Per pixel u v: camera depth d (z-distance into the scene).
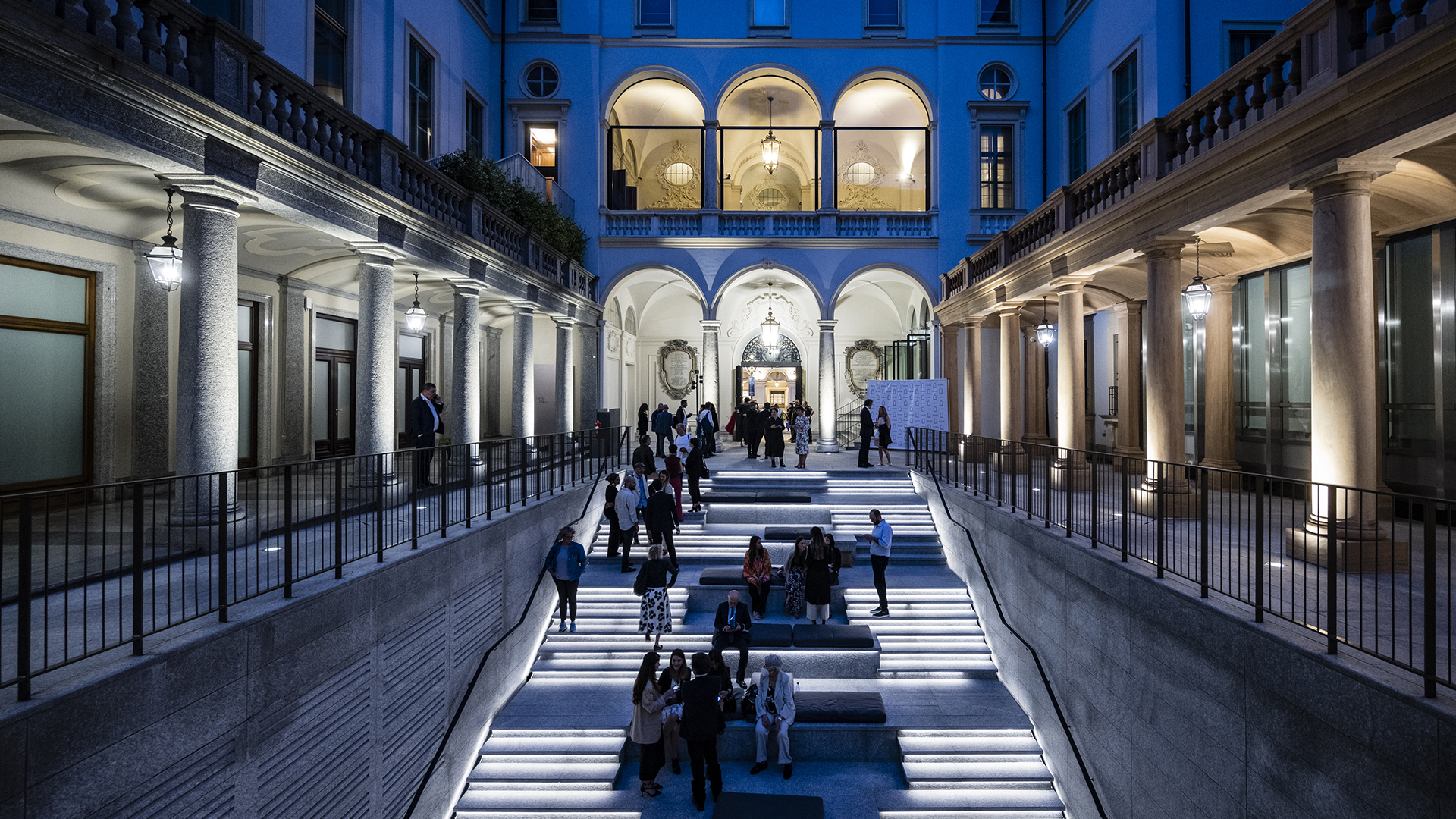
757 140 29.94
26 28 5.01
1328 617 4.80
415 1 17.89
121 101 5.96
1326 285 6.97
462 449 13.12
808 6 23.83
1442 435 9.41
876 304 30.45
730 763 9.49
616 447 18.88
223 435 7.38
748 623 10.69
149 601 5.73
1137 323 16.78
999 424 23.19
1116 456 8.30
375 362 10.61
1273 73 7.69
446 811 8.48
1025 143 23.42
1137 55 18.12
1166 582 6.71
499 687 10.09
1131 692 7.22
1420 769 3.99
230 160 7.22
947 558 14.48
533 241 16.92
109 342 10.00
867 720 9.66
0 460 8.72
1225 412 13.67
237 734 5.17
